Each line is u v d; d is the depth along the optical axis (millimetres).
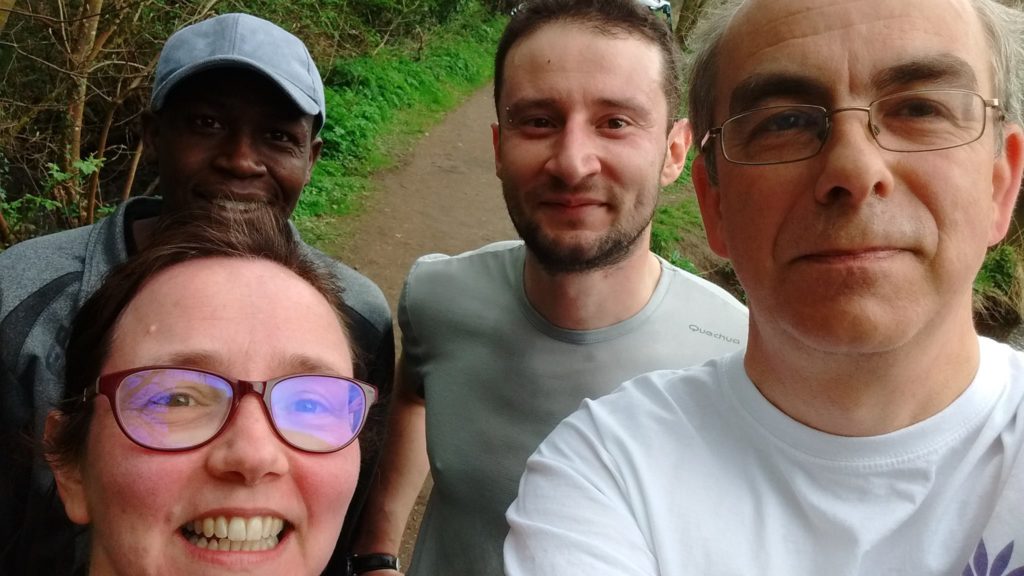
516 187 578
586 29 553
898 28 339
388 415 705
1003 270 2895
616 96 549
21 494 511
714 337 615
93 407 356
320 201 2602
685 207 3016
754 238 366
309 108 705
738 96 373
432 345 673
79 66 1675
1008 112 376
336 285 454
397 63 4152
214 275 386
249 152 676
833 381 363
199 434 345
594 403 450
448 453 625
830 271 339
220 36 670
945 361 364
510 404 614
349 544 707
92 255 591
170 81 651
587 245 558
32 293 563
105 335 383
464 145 3605
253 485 347
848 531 358
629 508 393
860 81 340
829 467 369
